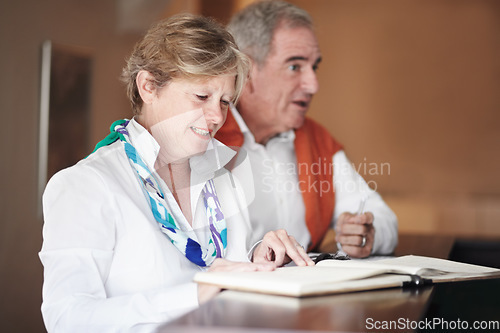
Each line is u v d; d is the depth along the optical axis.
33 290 3.55
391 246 2.74
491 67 7.70
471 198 7.53
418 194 7.70
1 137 3.34
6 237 3.37
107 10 4.11
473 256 3.92
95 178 1.46
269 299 1.08
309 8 8.04
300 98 3.68
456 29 7.77
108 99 4.09
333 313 0.99
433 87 7.81
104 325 1.23
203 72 1.53
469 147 7.73
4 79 3.37
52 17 3.69
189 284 1.24
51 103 3.61
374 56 7.93
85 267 1.37
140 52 1.64
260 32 3.68
